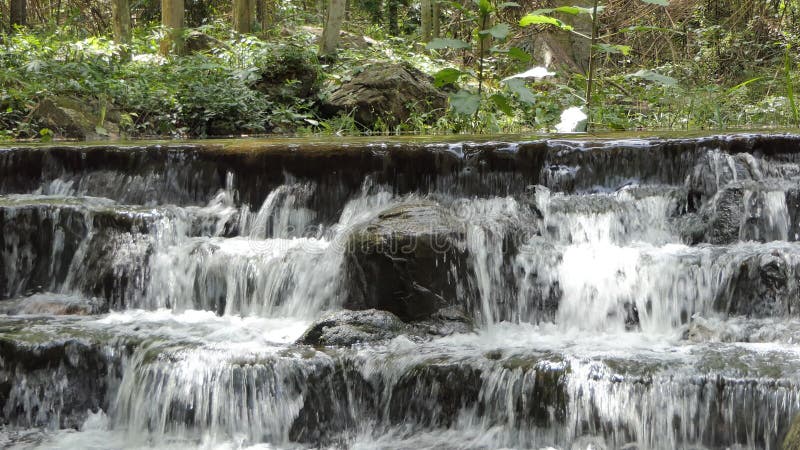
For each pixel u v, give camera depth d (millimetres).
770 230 6590
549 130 11828
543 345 5406
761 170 7117
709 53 17719
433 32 22453
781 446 4215
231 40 16297
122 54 14359
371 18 28094
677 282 5922
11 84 12008
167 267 6625
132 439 5137
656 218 6898
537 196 7113
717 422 4512
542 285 6133
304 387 5074
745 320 5688
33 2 22109
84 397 5391
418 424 5004
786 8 18562
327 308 6180
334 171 7473
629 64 19516
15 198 7391
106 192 7969
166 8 16734
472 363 4965
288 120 12781
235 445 4996
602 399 4660
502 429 4828
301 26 24250
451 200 7316
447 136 9383
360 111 12656
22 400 5406
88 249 6816
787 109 12188
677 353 4996
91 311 6508
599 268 6074
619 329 5973
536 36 18281
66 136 11219
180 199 7848
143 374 5215
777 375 4512
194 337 5602
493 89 14617
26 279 6906
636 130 10664
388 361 5090
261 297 6379
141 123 12164
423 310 5910
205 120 12172
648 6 19406
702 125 11969
